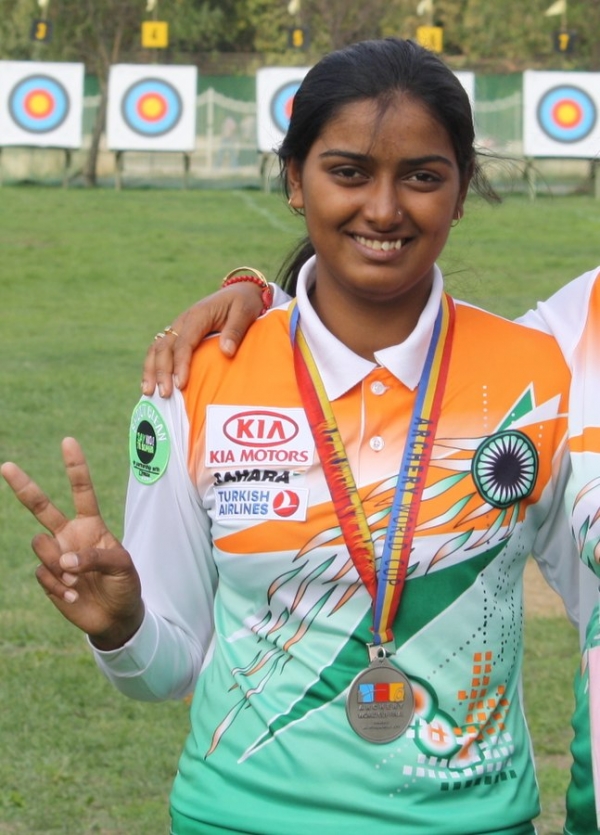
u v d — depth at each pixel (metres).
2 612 7.31
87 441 10.91
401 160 2.58
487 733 2.71
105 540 2.72
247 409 2.75
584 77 30.16
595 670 2.74
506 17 37.34
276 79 30.94
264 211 26.38
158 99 30.83
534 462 2.75
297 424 2.72
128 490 2.93
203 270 19.94
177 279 19.27
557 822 5.12
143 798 5.35
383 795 2.63
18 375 13.27
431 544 2.66
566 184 33.22
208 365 2.81
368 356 2.77
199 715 2.82
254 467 2.71
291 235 22.86
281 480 2.70
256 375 2.77
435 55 2.68
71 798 5.33
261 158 33.06
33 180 33.75
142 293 18.30
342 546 2.66
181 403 2.80
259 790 2.67
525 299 17.23
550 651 6.80
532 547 2.90
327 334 2.74
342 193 2.62
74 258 20.67
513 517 2.74
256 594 2.73
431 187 2.62
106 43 36.19
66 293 18.22
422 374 2.75
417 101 2.58
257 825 2.65
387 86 2.58
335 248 2.67
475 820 2.64
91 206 26.95
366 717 2.63
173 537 2.86
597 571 2.70
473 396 2.74
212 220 25.02
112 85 30.83
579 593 2.89
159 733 5.91
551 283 18.55
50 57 36.75
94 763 5.64
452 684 2.67
